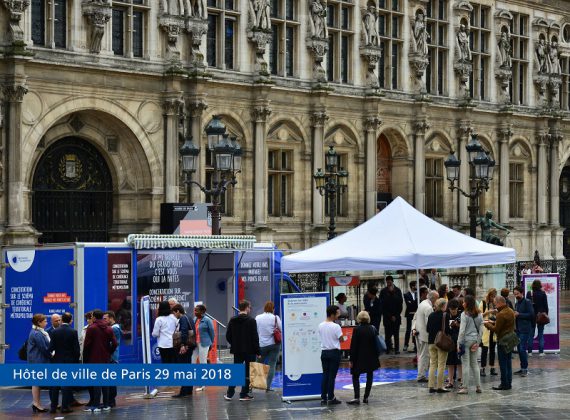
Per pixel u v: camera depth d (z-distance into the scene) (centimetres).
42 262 3525
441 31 6644
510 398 3159
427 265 3741
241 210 5550
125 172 5156
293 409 2989
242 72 5512
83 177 5050
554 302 4262
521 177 7250
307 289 5359
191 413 2947
